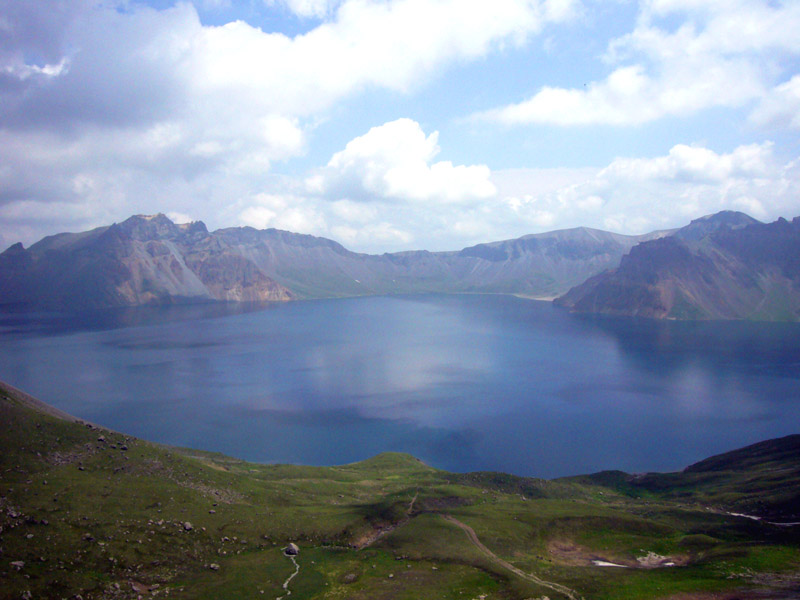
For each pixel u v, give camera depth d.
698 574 79.75
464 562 81.69
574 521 104.00
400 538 91.00
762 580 76.25
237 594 67.94
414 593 70.62
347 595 69.44
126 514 82.19
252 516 93.69
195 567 74.56
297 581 73.38
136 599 63.66
